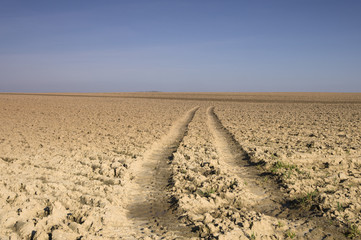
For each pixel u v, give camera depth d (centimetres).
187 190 632
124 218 486
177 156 923
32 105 3578
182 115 2394
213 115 2417
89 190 605
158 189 648
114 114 2491
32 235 400
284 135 1297
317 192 599
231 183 665
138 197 599
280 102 4519
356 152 945
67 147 1054
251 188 645
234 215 479
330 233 437
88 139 1230
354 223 455
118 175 733
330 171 755
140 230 445
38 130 1500
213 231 428
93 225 436
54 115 2366
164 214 511
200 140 1199
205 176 730
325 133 1345
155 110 2972
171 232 436
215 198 565
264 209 536
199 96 7188
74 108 3195
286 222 478
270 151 957
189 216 486
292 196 586
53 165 796
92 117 2220
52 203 496
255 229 432
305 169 761
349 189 600
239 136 1284
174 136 1366
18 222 435
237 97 6475
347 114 2397
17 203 511
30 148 1027
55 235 390
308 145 1060
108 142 1162
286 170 748
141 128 1594
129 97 6700
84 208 498
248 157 914
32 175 692
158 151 1041
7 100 4656
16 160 847
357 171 761
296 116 2245
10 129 1528
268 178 711
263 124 1723
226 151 1020
